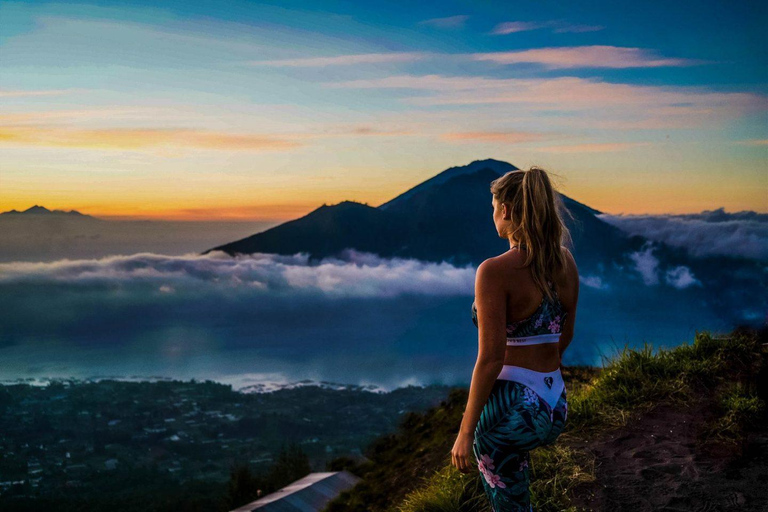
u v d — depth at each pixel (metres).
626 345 4.31
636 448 3.17
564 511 2.68
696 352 4.12
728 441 3.08
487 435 1.81
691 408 3.54
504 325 1.76
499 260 1.80
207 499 73.69
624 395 3.78
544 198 1.79
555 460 3.12
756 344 4.07
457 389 6.66
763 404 3.38
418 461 4.91
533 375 1.80
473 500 3.02
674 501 2.63
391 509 4.00
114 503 79.88
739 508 2.50
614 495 2.74
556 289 1.83
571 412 3.63
